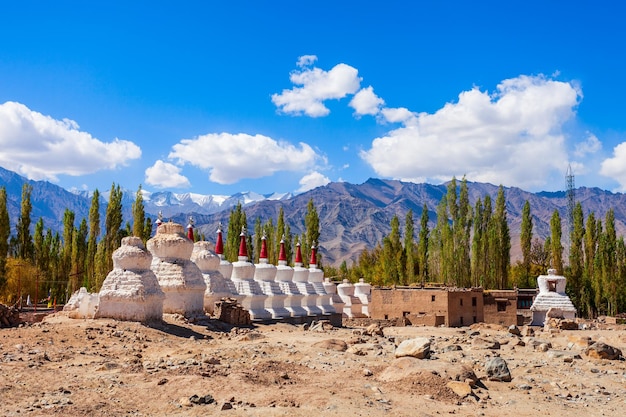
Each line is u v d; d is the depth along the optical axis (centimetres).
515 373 3434
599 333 6650
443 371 2858
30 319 5191
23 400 2255
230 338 4472
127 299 4350
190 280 5134
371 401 2388
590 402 2752
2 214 8444
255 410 2175
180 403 2244
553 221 11056
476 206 11631
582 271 11306
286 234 12162
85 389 2428
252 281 6475
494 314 8412
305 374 2886
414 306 8294
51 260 10312
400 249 12688
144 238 9681
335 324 7819
